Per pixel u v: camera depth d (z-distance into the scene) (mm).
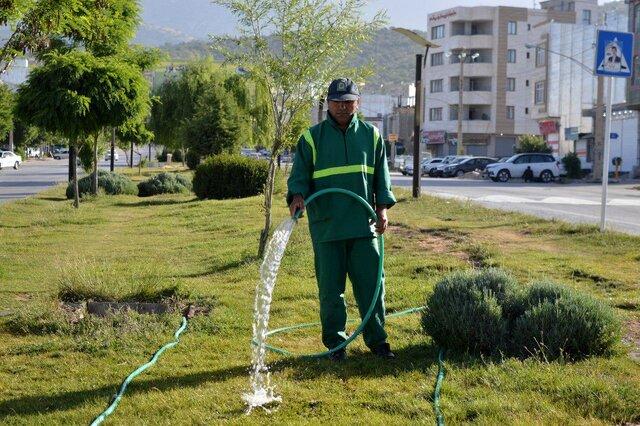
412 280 8781
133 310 7262
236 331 6621
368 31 11203
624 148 49281
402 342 6102
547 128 59875
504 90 81625
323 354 5664
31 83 19656
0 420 4480
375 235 5688
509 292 5902
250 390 4914
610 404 4438
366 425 4250
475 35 81125
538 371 5012
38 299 7898
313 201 5672
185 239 14219
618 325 5602
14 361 5773
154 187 27062
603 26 56719
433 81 85500
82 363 5688
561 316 5449
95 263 10383
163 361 5684
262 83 11133
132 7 21875
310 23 10703
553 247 10773
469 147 82188
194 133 38719
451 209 16594
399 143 93625
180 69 46719
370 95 101938
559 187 32906
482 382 4941
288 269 9688
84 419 4465
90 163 31344
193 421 4402
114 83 19953
